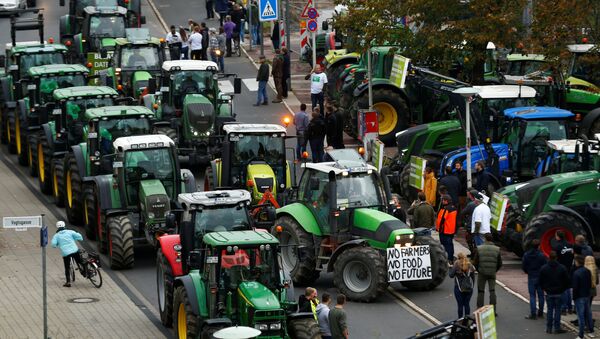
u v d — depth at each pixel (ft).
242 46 437.17
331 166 226.58
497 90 279.49
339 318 184.96
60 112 280.31
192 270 193.88
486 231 232.94
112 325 206.80
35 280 232.53
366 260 216.13
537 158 266.36
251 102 366.63
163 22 459.32
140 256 248.73
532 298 209.77
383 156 292.20
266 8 382.22
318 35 409.08
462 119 274.36
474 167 269.03
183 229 196.65
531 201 239.71
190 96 298.56
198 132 294.87
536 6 301.43
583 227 231.71
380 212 223.10
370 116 291.38
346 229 223.10
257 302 177.17
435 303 218.59
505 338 200.54
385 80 320.70
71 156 265.54
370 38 312.29
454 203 254.68
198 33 394.93
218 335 155.43
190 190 245.04
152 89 304.30
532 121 266.16
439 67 326.24
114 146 244.42
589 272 198.08
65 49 336.70
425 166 262.88
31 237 262.67
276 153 262.88
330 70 361.30
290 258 228.63
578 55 315.37
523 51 314.76
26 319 209.36
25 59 331.57
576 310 199.21
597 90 296.30
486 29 312.09
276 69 364.58
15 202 286.46
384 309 215.31
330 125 307.17
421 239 221.87
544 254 223.92
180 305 191.11
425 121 323.37
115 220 237.45
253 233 189.26
